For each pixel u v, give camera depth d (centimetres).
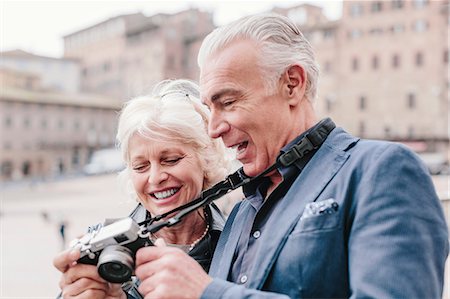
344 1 5453
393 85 5184
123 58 7394
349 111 5406
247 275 161
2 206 3575
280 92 163
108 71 7600
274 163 165
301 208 152
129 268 146
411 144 4972
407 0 5131
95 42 7800
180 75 7012
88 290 158
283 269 146
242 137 165
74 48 8088
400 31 5169
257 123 161
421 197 139
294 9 6144
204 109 221
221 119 165
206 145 216
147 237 154
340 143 160
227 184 184
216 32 168
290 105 165
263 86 161
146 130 206
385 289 127
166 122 208
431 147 4906
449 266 635
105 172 5491
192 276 139
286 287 145
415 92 5081
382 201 138
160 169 209
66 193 4400
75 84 7831
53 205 3509
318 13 6138
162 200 212
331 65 5525
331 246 144
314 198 152
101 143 6906
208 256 225
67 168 6681
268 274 149
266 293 135
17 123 6425
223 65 161
